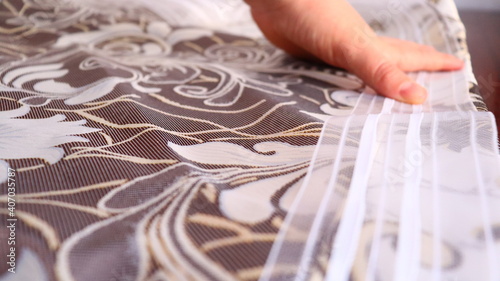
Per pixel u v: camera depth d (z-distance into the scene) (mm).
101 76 458
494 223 237
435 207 250
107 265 199
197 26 745
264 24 562
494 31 785
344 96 452
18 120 356
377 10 698
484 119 349
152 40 678
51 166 285
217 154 315
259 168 296
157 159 297
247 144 331
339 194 255
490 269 208
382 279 203
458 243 224
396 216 242
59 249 206
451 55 548
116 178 271
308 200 249
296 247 209
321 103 429
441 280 204
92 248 207
